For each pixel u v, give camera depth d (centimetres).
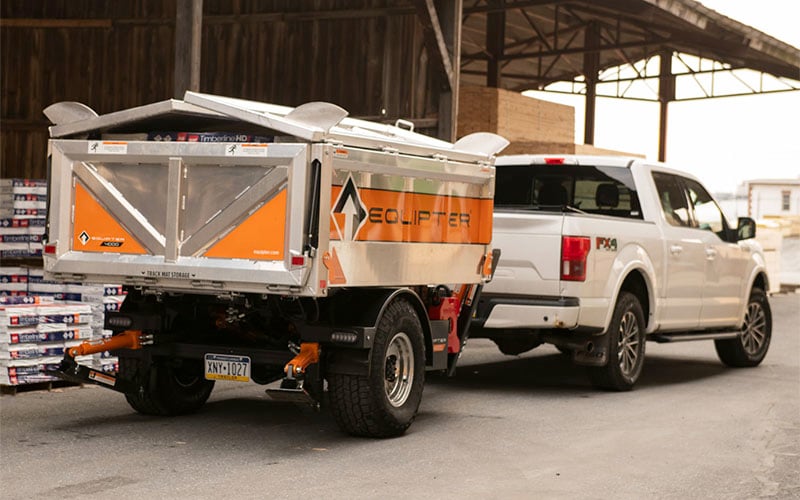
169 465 669
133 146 732
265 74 1891
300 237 681
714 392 1050
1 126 2050
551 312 950
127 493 594
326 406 900
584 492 626
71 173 758
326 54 1838
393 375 776
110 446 723
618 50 3741
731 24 2733
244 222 701
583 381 1112
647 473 680
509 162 1127
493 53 2894
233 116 709
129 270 733
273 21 1884
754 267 1258
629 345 1036
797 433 832
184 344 788
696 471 689
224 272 701
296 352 745
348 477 647
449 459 709
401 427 770
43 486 607
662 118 3953
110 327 803
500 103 2052
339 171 700
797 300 2566
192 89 1288
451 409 916
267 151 690
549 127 2219
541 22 3294
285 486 620
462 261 860
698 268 1142
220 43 1920
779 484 657
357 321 733
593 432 816
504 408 925
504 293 980
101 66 2016
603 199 1100
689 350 1478
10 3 2045
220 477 639
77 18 2022
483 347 1435
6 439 739
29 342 912
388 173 754
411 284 789
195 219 716
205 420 832
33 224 1211
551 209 1062
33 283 1091
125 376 817
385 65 1794
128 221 737
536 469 684
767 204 5084
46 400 899
